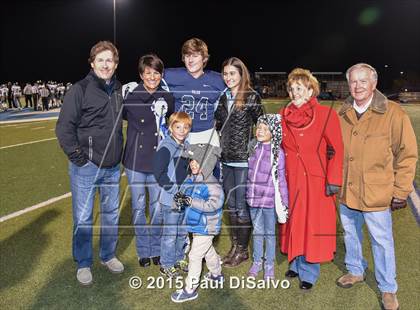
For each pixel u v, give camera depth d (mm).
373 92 3012
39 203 5574
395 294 3145
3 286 3410
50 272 3648
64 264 3797
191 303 3174
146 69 3344
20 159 8508
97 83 3205
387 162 3000
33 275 3594
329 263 3836
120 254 4043
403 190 2945
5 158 8617
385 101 2971
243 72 3434
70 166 3371
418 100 34562
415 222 4832
